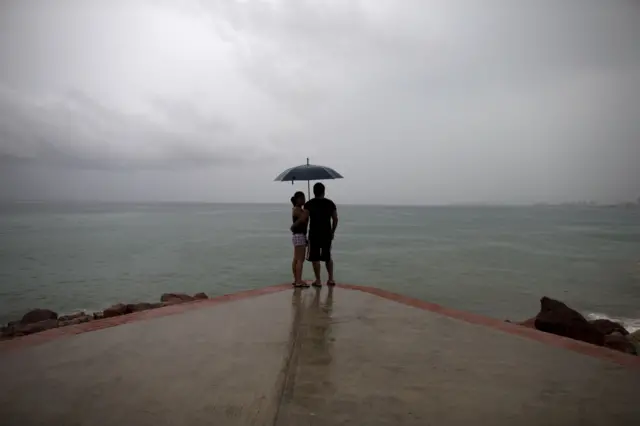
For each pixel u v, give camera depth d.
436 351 4.04
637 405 2.90
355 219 109.38
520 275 25.66
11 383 3.27
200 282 22.92
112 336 4.55
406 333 4.65
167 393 3.08
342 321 5.17
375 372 3.50
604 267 29.02
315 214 7.25
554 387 3.20
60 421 2.66
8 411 2.79
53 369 3.56
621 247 41.97
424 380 3.33
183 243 42.66
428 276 25.16
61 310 17.36
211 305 6.05
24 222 75.12
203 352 4.02
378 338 4.46
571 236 55.78
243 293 6.90
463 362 3.74
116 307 9.27
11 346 4.20
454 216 131.00
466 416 2.73
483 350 4.08
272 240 46.47
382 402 2.93
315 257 7.32
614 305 18.84
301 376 3.41
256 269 26.83
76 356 3.90
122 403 2.91
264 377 3.39
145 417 2.71
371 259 32.44
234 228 67.75
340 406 2.87
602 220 106.44
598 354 3.96
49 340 4.38
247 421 2.65
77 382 3.29
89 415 2.74
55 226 65.31
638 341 10.86
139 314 5.53
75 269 26.55
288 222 86.94
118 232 55.78
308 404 2.90
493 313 17.36
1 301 18.77
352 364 3.69
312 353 3.99
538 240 49.72
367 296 6.66
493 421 2.67
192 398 2.99
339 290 7.17
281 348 4.14
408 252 37.12
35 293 20.20
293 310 5.74
